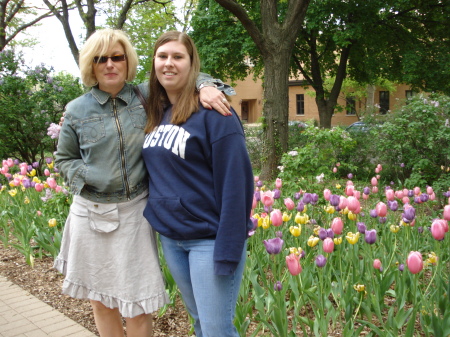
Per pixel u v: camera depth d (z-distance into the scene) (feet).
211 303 6.97
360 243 14.52
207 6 59.41
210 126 6.94
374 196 26.13
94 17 41.06
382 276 11.66
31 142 39.04
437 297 10.35
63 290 8.18
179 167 7.12
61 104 39.68
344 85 92.94
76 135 8.18
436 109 28.09
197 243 7.07
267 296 11.03
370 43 55.77
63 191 18.76
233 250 6.59
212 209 7.06
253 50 54.85
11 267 15.88
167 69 7.32
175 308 12.01
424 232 16.67
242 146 6.90
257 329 9.52
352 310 10.02
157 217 7.43
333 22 54.19
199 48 58.95
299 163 23.62
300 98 133.08
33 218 17.81
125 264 7.98
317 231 13.25
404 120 28.71
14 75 37.86
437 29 56.44
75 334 10.74
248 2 55.06
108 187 7.88
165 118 7.67
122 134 7.90
